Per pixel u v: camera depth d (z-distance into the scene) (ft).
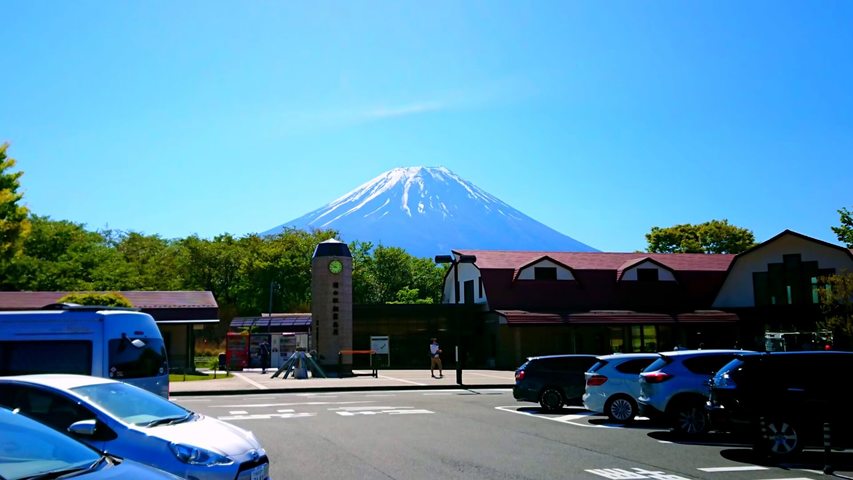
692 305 159.63
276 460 38.99
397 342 151.12
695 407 49.06
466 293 165.48
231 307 238.48
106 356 45.29
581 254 170.09
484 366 152.66
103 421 26.55
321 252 130.41
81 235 220.84
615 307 155.33
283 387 93.25
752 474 35.63
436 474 35.12
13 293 139.23
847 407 38.73
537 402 68.64
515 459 39.50
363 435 49.03
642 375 52.19
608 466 37.50
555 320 143.33
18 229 112.68
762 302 152.56
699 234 239.91
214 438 26.99
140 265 230.89
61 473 16.84
